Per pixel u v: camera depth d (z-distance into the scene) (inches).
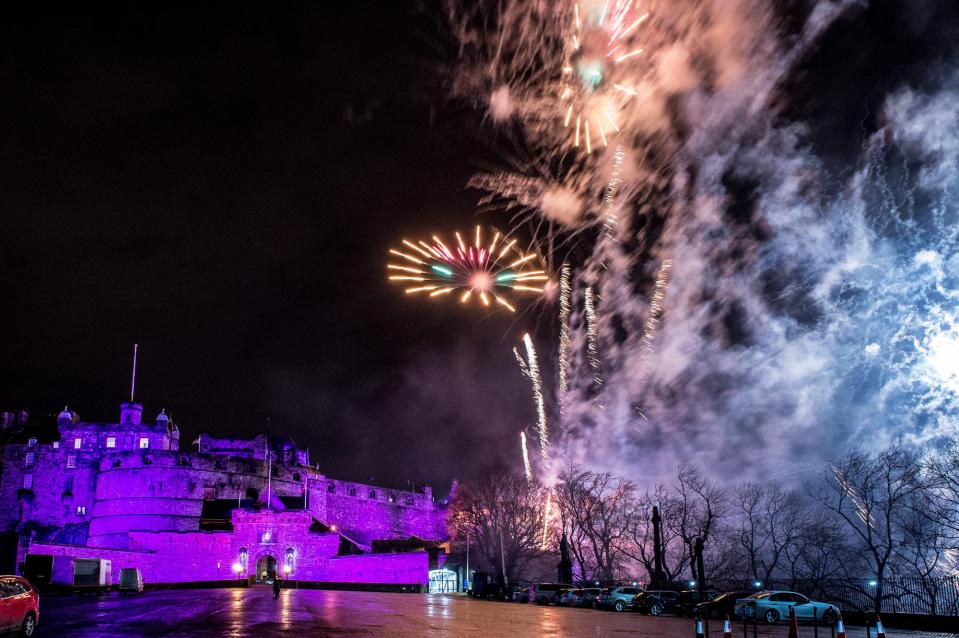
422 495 5910.4
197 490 4650.6
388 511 5605.3
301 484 5187.0
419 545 4379.9
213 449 5315.0
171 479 4584.2
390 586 3791.8
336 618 1342.3
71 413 4972.9
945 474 2461.9
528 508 3816.4
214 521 4510.3
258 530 4136.3
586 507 3476.9
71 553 3496.6
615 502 3528.5
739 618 1473.9
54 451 4813.0
